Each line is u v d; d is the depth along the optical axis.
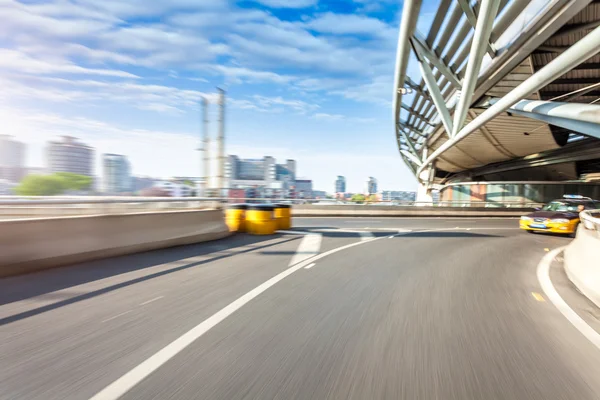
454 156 51.66
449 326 3.96
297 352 3.19
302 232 13.98
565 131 33.47
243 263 7.45
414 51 21.11
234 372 2.79
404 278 6.35
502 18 16.00
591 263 5.71
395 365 2.97
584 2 12.15
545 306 4.84
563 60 12.93
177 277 6.09
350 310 4.46
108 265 6.93
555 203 16.77
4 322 3.85
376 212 27.20
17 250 6.09
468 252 9.67
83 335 3.51
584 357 3.20
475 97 22.97
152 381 2.63
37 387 2.52
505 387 2.64
